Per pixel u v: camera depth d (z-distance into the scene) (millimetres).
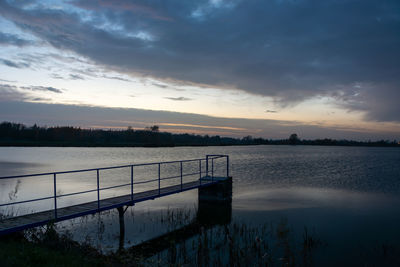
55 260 5883
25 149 100750
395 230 11852
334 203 17234
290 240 10484
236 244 9883
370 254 9344
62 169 36000
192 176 30234
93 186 22688
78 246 7664
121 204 10797
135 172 33188
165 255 8812
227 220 13227
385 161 55719
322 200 18125
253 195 19828
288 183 25812
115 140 143875
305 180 27734
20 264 5270
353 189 22594
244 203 17141
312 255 9141
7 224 7965
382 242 10438
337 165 45469
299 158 64250
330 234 11297
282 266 8250
